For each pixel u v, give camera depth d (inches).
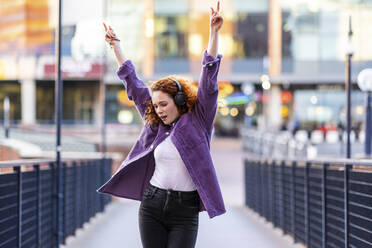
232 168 928.9
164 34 1653.5
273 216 396.8
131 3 1636.3
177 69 1653.5
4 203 196.5
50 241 281.7
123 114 1727.4
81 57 690.8
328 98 1692.9
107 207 533.6
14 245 209.2
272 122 1686.8
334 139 1140.5
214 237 351.6
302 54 1647.4
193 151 133.6
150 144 141.2
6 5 878.4
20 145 721.0
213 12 136.0
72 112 1740.9
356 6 1588.3
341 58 1630.2
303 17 1643.7
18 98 1688.0
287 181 350.6
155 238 136.9
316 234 281.6
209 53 135.2
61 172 296.7
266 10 1669.5
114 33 152.1
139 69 1647.4
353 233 219.0
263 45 1673.2
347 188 225.3
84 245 314.0
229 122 1838.1
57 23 280.2
